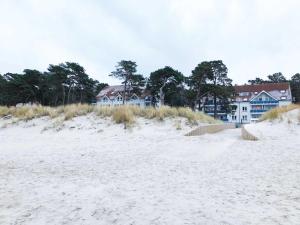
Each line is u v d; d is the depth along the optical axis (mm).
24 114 15211
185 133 11664
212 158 6801
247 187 4145
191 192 3941
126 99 65562
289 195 3705
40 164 6227
